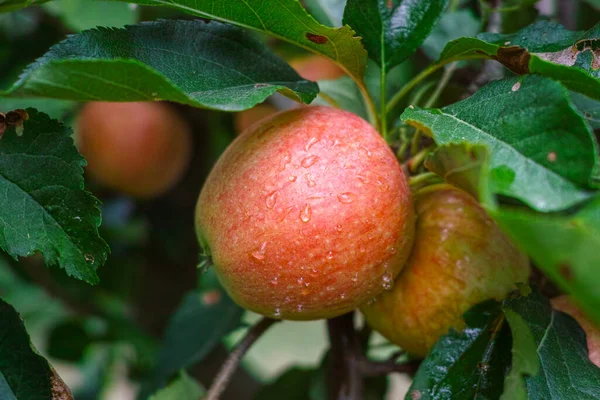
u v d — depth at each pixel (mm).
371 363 465
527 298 406
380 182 398
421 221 432
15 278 702
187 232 668
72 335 621
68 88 365
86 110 621
